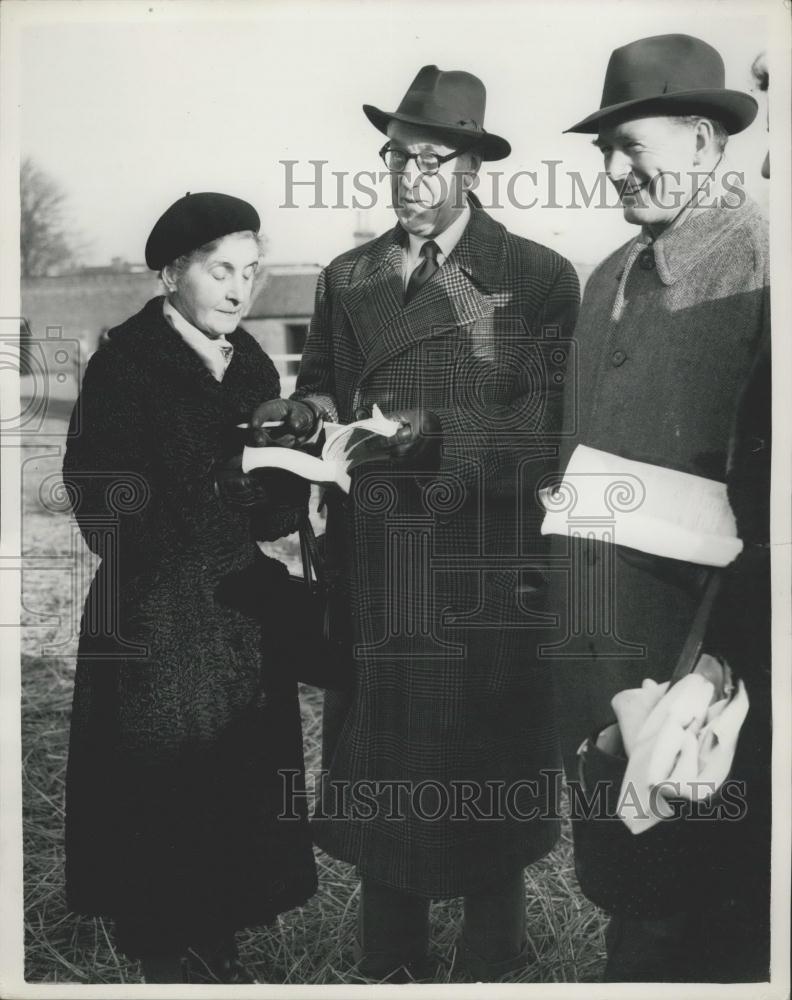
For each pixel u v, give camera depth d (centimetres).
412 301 198
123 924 195
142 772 191
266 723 197
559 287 198
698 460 194
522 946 209
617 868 203
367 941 208
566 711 203
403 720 200
